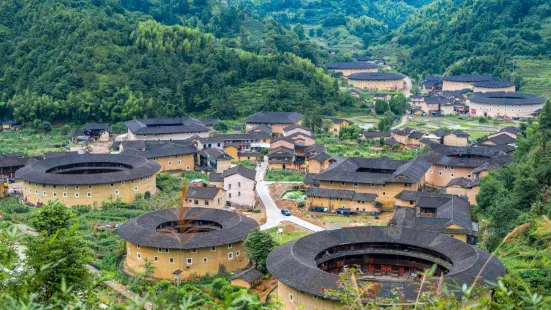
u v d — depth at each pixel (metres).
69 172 133.50
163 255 86.94
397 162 134.38
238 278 83.69
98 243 98.81
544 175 99.69
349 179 123.75
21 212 117.62
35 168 127.19
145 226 92.62
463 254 76.00
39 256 44.88
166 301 28.30
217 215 99.19
